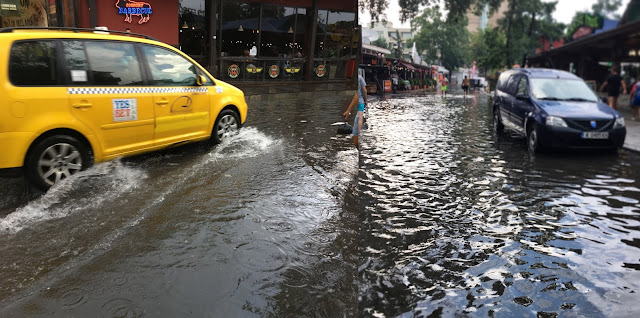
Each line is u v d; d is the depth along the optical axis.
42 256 2.65
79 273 2.43
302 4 14.85
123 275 2.40
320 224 3.13
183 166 4.68
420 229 1.83
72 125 3.95
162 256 2.62
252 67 14.09
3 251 2.72
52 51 3.93
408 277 1.57
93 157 4.20
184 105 5.13
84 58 4.16
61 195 3.72
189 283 2.31
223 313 2.04
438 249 1.73
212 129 5.68
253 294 2.20
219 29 13.33
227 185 4.02
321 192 3.86
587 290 1.42
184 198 3.66
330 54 15.91
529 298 1.42
